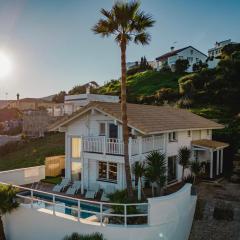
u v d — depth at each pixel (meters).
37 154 39.69
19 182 24.50
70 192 22.08
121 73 17.17
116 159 21.06
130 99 58.56
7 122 62.97
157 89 64.00
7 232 18.00
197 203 19.64
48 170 27.70
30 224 16.92
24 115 50.94
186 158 23.95
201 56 90.06
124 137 17.27
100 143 21.97
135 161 20.73
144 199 18.23
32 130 49.81
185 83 52.09
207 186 23.86
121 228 14.17
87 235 14.47
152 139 22.66
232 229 16.72
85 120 23.97
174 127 23.66
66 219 15.42
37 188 23.72
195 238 16.70
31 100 86.56
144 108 26.89
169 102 52.75
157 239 14.52
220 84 49.25
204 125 29.02
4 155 43.50
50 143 43.62
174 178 25.58
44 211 16.47
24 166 35.88
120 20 16.53
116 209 15.94
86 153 22.67
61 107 51.41
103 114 22.81
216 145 27.50
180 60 77.75
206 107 46.56
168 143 24.55
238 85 46.97
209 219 17.83
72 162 25.08
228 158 30.00
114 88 77.50
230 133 31.66
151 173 18.39
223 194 21.55
